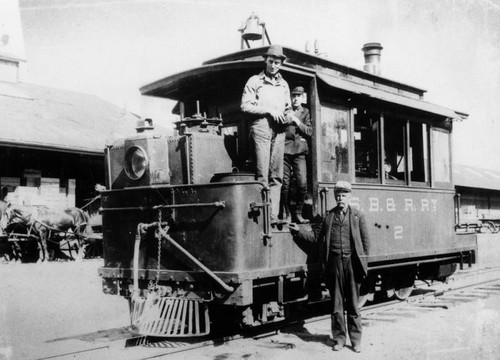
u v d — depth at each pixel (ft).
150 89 25.14
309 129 23.00
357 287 20.12
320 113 23.76
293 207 24.20
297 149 23.34
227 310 22.53
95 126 64.08
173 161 21.63
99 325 25.13
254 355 18.69
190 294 20.13
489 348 19.86
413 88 33.58
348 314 19.94
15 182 51.83
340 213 20.63
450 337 21.75
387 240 27.66
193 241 20.22
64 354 19.01
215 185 19.81
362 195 26.12
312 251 23.02
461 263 35.45
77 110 67.56
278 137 21.89
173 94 26.35
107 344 20.48
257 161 21.17
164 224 20.68
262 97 21.45
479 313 27.25
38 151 53.62
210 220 19.86
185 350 19.17
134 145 21.17
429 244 31.45
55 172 55.16
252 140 21.36
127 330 22.88
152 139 21.15
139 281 21.90
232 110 24.49
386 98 27.09
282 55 21.54
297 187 23.40
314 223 23.13
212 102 25.41
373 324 24.38
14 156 51.80
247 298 19.13
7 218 50.16
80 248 53.26
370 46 38.17
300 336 21.76
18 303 30.14
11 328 23.93
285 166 23.40
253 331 22.21
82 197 57.52
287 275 21.43
